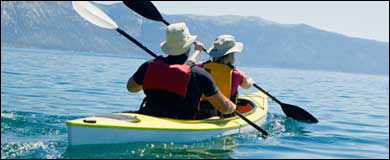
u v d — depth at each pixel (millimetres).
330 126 11383
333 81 46406
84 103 13977
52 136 8211
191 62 8039
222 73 9203
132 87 8297
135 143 7363
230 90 9250
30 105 12539
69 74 26719
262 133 8914
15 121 9367
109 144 7211
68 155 6781
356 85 40031
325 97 21156
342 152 8258
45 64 38562
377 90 32969
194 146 7695
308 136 9617
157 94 8000
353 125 12000
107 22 9062
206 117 8758
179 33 7859
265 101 12375
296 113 11047
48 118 10203
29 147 7242
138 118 7695
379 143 9461
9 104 12438
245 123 9117
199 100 8109
